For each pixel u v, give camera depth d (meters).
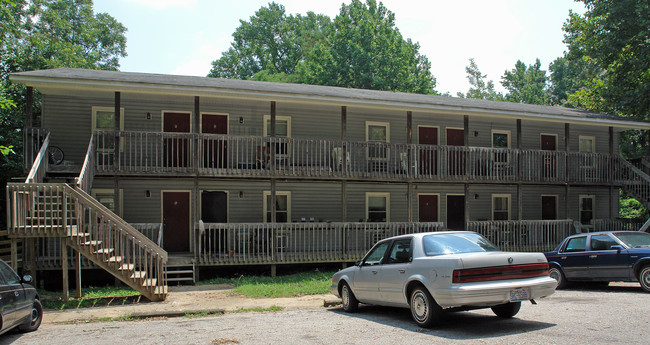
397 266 8.69
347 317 9.54
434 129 21.50
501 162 21.12
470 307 8.44
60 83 14.62
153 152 18.05
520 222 19.42
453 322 8.48
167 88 15.32
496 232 19.44
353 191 20.45
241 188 19.02
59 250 15.52
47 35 29.31
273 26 54.66
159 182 18.23
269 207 19.28
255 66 53.44
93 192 17.72
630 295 11.30
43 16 30.03
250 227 16.28
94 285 15.36
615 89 26.41
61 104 17.39
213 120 18.73
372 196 20.73
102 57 38.53
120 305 11.97
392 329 8.04
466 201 19.02
